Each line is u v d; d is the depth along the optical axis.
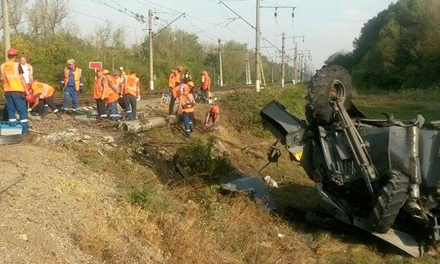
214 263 7.80
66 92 18.05
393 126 9.84
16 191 7.44
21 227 6.38
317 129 10.81
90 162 10.37
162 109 21.62
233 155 17.31
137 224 7.92
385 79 71.94
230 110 23.41
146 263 6.95
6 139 10.55
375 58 74.88
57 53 42.06
